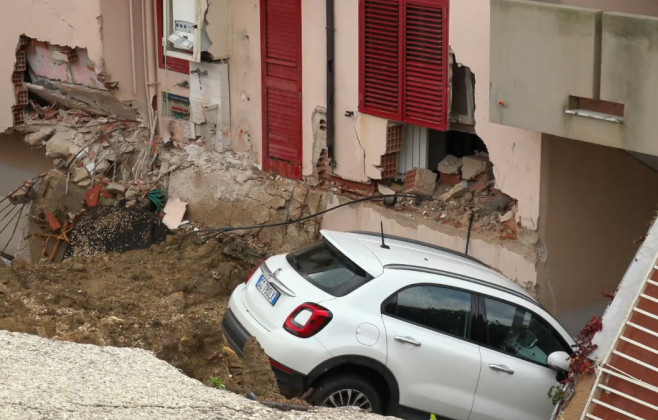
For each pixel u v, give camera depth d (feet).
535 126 33.53
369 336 27.09
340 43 42.34
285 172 46.42
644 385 25.09
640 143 31.14
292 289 28.09
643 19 30.25
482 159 40.75
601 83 31.68
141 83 51.03
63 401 20.01
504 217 38.42
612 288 39.55
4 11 54.49
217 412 20.88
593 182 37.96
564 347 29.12
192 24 46.62
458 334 28.04
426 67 39.34
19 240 55.47
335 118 43.42
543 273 37.65
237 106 47.96
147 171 51.11
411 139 42.22
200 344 25.67
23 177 57.11
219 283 43.09
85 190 50.85
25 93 55.62
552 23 32.30
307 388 26.94
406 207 41.78
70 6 51.06
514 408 28.27
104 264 45.47
